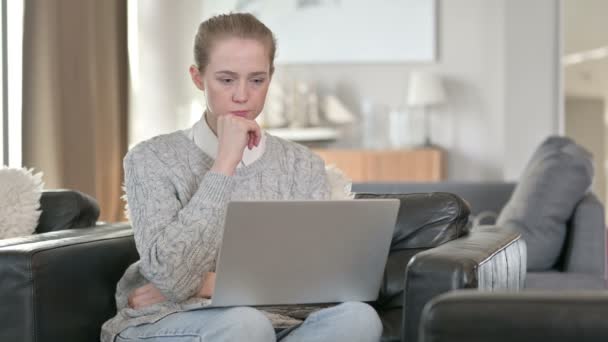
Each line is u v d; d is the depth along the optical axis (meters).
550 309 1.17
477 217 4.86
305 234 1.92
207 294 2.07
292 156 2.33
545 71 6.88
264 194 2.24
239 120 2.07
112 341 2.03
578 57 7.17
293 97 7.02
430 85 6.83
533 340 1.16
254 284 1.93
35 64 4.65
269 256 1.91
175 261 1.99
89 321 2.17
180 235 2.00
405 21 7.15
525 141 6.91
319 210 1.90
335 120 7.17
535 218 3.57
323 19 7.17
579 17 7.17
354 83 7.18
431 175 6.80
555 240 3.58
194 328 1.91
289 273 1.95
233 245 1.87
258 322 1.89
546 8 6.86
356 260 2.00
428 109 7.16
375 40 7.16
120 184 5.63
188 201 2.15
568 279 3.42
